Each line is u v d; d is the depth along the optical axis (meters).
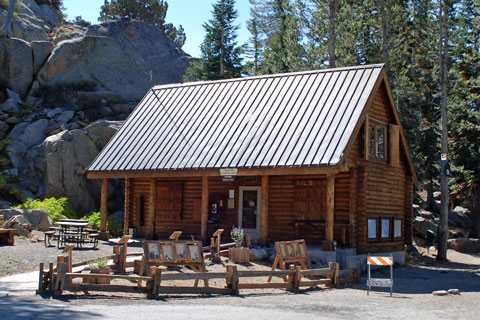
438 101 42.69
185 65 53.66
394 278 21.66
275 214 24.89
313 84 25.91
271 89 26.94
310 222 23.81
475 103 39.44
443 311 13.05
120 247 16.78
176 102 29.14
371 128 24.66
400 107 35.97
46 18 53.38
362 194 23.33
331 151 21.39
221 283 16.97
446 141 32.97
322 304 13.63
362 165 23.42
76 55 44.69
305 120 23.78
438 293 16.41
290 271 16.23
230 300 13.83
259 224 25.50
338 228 23.62
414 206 38.78
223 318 11.01
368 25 39.12
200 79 50.16
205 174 23.62
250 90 27.58
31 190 34.22
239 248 20.73
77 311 11.10
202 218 24.78
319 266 21.03
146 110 29.38
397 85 35.19
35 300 12.18
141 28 52.94
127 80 46.31
